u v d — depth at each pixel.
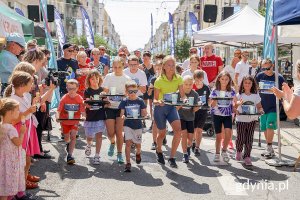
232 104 7.66
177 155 8.39
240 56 11.83
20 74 5.54
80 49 12.33
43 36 15.83
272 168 7.43
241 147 7.80
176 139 7.33
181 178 6.73
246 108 7.41
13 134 4.90
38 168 7.21
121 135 7.60
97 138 7.54
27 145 5.72
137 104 7.11
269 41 8.27
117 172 7.04
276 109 8.02
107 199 5.65
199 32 12.90
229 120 7.69
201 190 6.11
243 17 13.41
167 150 8.83
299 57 16.55
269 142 8.23
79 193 5.90
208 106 8.13
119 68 7.77
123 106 7.12
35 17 15.73
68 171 7.06
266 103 8.21
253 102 7.53
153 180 6.60
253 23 13.09
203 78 8.31
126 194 5.88
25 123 5.57
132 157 8.16
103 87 7.77
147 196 5.80
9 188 4.90
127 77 7.88
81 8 22.14
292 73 15.09
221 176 6.87
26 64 5.83
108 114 7.58
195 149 8.38
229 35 12.60
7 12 9.48
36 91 6.57
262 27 12.88
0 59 7.17
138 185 6.32
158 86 7.34
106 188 6.15
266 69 8.32
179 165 7.58
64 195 5.80
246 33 12.56
